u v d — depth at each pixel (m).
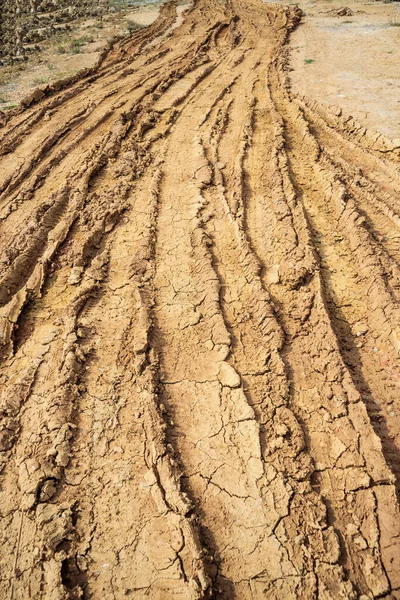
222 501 3.85
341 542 3.60
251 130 9.97
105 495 3.90
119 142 9.87
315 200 7.61
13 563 3.46
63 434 4.29
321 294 5.68
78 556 3.52
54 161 9.32
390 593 3.34
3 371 5.09
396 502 3.78
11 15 24.55
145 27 20.59
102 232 7.22
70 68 15.48
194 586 3.25
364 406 4.46
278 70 13.45
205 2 24.89
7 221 7.64
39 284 6.25
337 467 4.07
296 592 3.31
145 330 5.33
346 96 10.99
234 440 4.27
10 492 3.91
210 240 6.80
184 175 8.60
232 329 5.42
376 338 5.26
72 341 5.26
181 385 4.81
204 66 14.73
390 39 14.98
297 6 20.81
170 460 4.07
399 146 8.50
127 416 4.52
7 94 13.46
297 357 5.07
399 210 7.10
